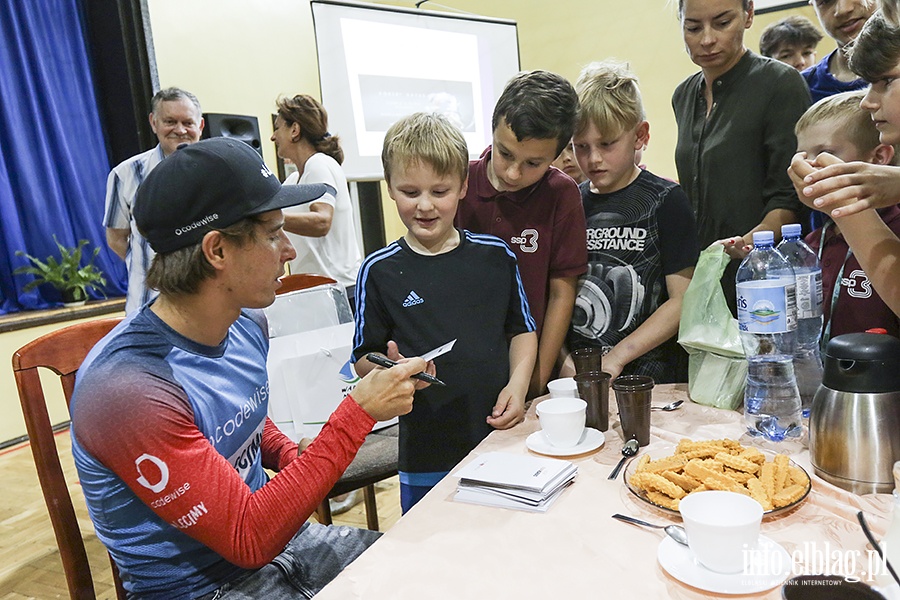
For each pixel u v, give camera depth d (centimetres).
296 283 198
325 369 178
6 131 378
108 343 90
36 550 233
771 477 82
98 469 88
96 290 425
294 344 177
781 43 308
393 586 72
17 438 362
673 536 75
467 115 496
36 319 370
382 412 94
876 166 90
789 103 178
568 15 538
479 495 90
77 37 393
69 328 117
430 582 72
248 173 88
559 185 143
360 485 165
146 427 83
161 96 256
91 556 221
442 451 128
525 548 77
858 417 82
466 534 82
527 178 133
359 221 546
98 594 197
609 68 144
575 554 75
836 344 85
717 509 72
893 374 82
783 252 134
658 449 100
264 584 100
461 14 488
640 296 148
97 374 86
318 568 108
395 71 458
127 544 93
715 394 120
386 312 129
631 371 148
